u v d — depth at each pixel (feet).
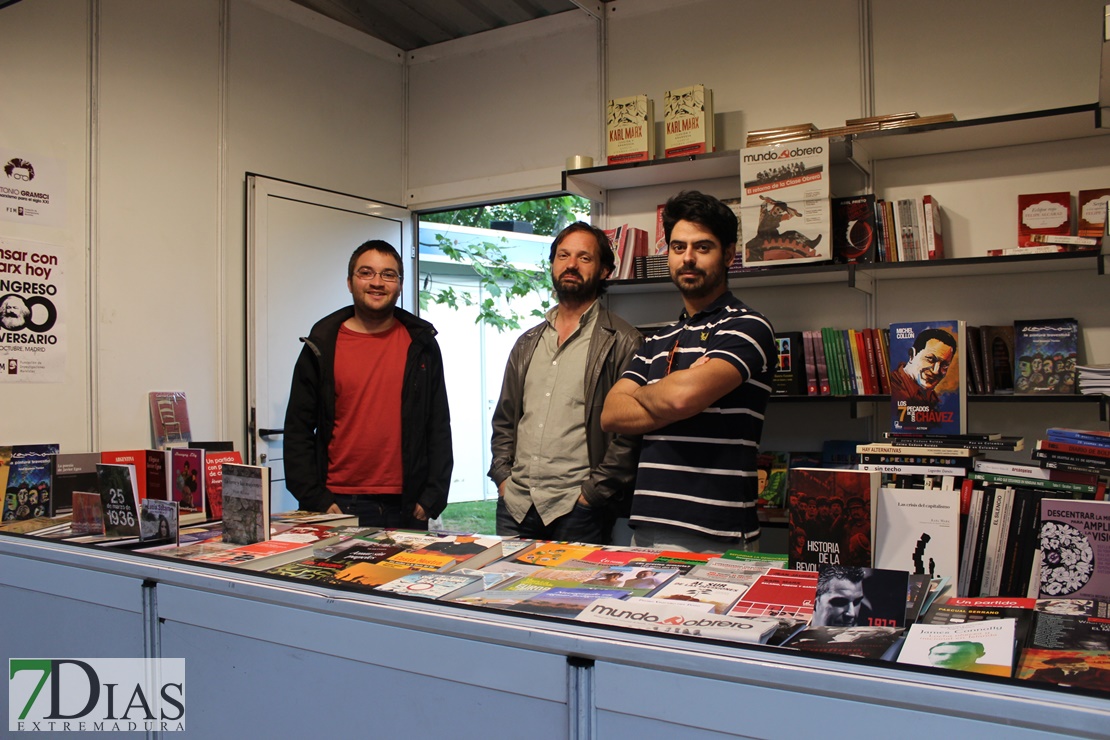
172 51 11.04
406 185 14.61
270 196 12.05
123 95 10.46
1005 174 9.91
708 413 6.59
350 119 13.58
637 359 7.45
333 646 4.73
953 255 10.15
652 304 12.02
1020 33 9.82
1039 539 4.57
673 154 11.06
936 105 10.27
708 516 6.44
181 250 11.10
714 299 7.07
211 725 5.36
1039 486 4.81
